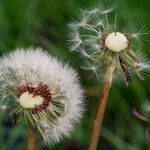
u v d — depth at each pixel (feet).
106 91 1.23
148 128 1.76
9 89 1.21
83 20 1.28
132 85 1.88
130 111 1.87
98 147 1.82
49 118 1.19
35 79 1.20
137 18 2.01
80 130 1.78
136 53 1.22
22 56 1.23
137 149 1.79
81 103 1.23
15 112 1.20
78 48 1.26
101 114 1.26
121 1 2.02
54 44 2.01
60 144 1.75
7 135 1.73
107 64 1.21
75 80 1.23
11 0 2.05
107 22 1.25
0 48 1.96
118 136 1.82
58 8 2.09
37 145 1.65
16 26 2.03
